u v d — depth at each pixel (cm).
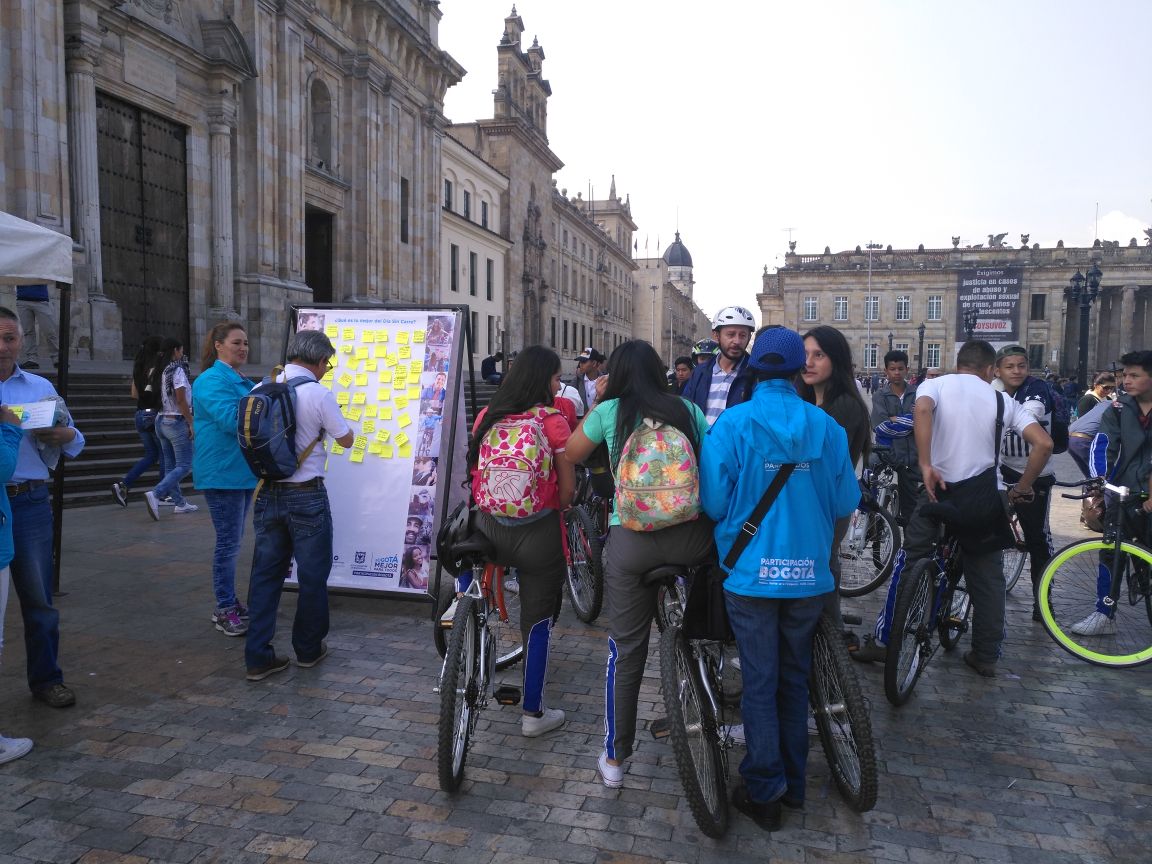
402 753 362
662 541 319
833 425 310
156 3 1795
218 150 1969
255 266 2084
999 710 419
